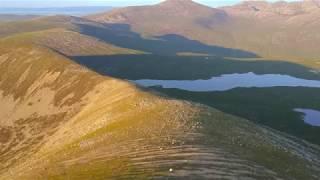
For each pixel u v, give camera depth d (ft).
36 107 419.74
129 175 137.08
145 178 133.18
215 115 250.57
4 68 539.70
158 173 138.21
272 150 199.11
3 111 446.19
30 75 488.44
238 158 166.91
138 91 313.12
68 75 439.22
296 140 290.35
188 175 139.13
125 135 198.59
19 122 407.23
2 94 481.46
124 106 275.39
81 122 301.22
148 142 178.91
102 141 201.87
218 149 172.86
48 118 385.91
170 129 199.21
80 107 368.89
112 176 138.41
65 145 243.19
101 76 404.77
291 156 201.57
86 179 139.64
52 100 412.57
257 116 465.88
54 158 203.00
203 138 187.83
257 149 190.70
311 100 555.28
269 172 160.35
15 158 326.44
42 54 535.60
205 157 160.35
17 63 536.01
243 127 242.17
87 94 381.81
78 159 174.29
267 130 273.75
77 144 220.02
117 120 244.22
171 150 165.48
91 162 161.17
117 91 338.34
